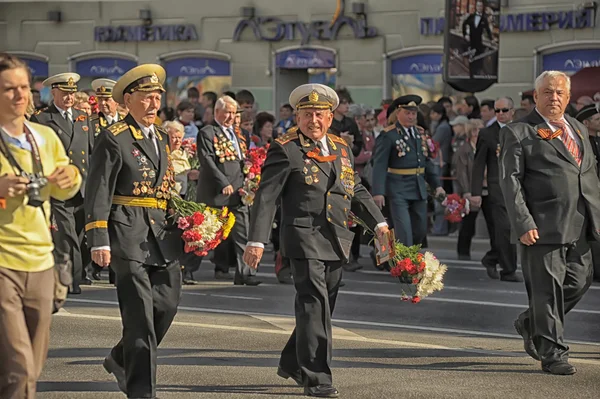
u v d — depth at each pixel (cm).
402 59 6341
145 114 1988
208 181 3588
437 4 6188
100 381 2184
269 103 6775
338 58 6512
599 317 3056
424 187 3791
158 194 1986
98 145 1956
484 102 4744
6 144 1559
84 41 7356
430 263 2108
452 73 4797
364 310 3164
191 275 3694
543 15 5819
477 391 2103
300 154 2048
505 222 3753
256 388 2120
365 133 4609
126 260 1942
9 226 1539
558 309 2275
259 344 2578
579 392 2103
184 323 2864
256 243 2022
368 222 2122
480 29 4816
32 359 1538
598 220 2280
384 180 3744
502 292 3541
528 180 2275
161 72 2023
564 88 2278
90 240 1919
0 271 1533
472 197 3791
